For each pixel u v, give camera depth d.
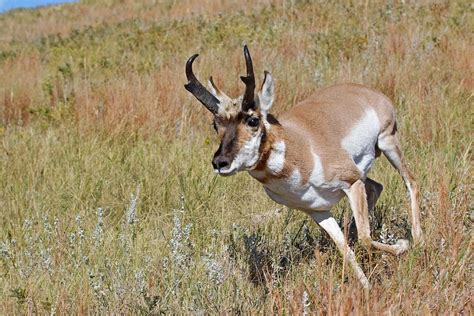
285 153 14.87
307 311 12.79
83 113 29.83
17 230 19.45
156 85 31.75
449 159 21.64
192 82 14.37
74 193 22.44
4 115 35.12
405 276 14.62
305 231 17.91
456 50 33.12
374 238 18.03
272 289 14.74
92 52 50.12
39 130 29.80
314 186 15.54
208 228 19.39
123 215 20.39
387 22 43.41
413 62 32.19
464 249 15.46
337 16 48.88
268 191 16.00
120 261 16.61
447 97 27.91
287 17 51.22
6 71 45.72
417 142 24.70
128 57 45.50
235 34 47.19
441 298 13.62
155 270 16.22
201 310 14.44
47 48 57.97
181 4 78.44
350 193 16.05
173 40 49.38
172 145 26.28
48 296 15.40
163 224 20.20
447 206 16.56
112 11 89.69
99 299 14.90
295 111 16.73
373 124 18.17
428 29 39.56
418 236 17.22
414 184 19.00
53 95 36.06
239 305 14.80
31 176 23.81
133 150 25.77
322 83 31.53
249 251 17.17
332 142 16.09
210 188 22.16
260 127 14.38
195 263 16.80
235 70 34.97
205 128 28.73
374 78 31.08
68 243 17.78
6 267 17.39
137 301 14.77
